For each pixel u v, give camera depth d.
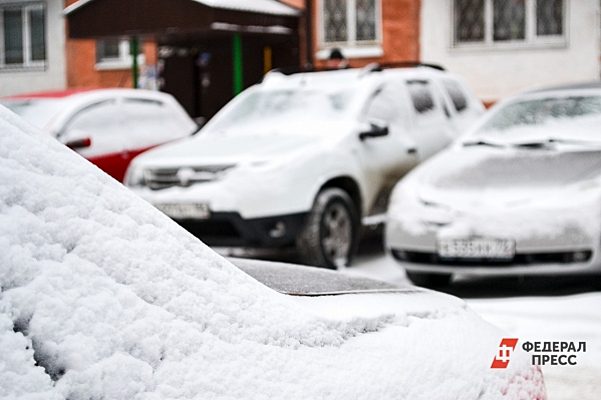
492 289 7.00
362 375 1.81
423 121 9.40
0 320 1.41
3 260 1.46
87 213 1.61
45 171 1.62
